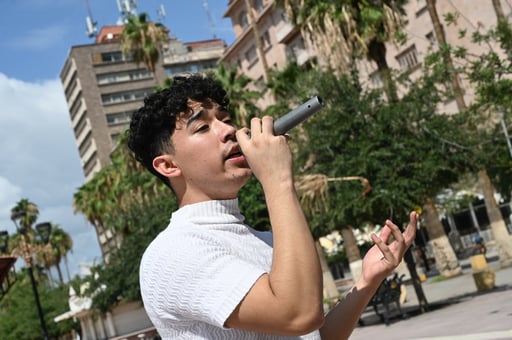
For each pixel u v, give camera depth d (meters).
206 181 1.85
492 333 10.55
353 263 28.61
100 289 36.88
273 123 1.74
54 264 67.38
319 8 24.66
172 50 98.19
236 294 1.58
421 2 34.19
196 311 1.63
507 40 13.16
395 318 18.02
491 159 17.69
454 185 33.81
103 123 99.44
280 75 30.61
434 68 13.66
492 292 17.78
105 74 100.50
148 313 1.79
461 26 30.92
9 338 53.78
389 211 17.42
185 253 1.68
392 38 23.58
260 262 1.81
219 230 1.82
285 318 1.54
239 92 30.52
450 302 18.02
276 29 46.16
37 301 22.80
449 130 16.97
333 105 17.78
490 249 38.19
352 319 2.08
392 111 17.03
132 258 32.59
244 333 1.67
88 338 50.88
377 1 23.95
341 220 17.50
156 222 30.83
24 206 65.19
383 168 16.66
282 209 1.63
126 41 38.59
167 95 1.90
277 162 1.68
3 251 24.19
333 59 24.44
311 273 1.56
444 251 27.05
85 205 50.31
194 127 1.86
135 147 1.95
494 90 13.11
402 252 2.06
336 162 16.94
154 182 35.00
